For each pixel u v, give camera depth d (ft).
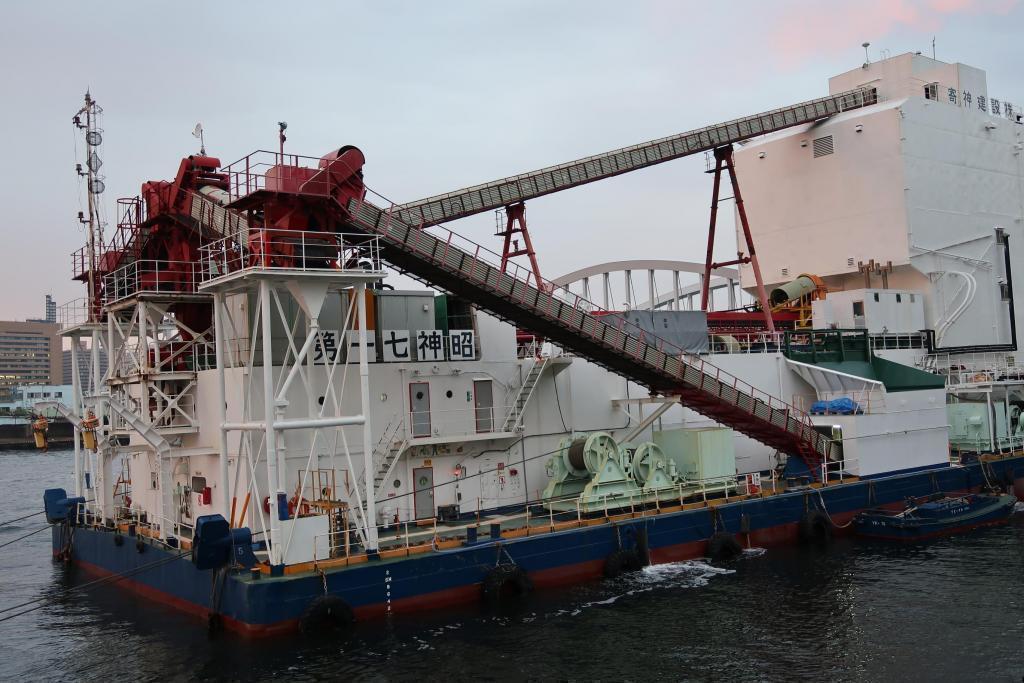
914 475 143.23
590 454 112.88
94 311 126.52
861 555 117.19
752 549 119.96
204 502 105.19
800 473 136.87
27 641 91.45
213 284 92.58
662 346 142.31
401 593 89.04
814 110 195.42
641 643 82.58
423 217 130.11
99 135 130.31
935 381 154.30
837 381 155.12
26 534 165.89
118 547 111.86
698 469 123.44
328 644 82.12
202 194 108.06
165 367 112.47
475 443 116.06
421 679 74.38
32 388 520.01
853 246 197.26
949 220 198.29
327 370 92.22
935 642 81.15
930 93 203.00
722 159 176.35
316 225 95.71
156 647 85.56
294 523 86.28
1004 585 99.66
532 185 144.97
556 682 73.46
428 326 116.57
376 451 107.34
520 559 97.81
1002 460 160.56
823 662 76.89
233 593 84.58
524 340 138.31
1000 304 209.67
